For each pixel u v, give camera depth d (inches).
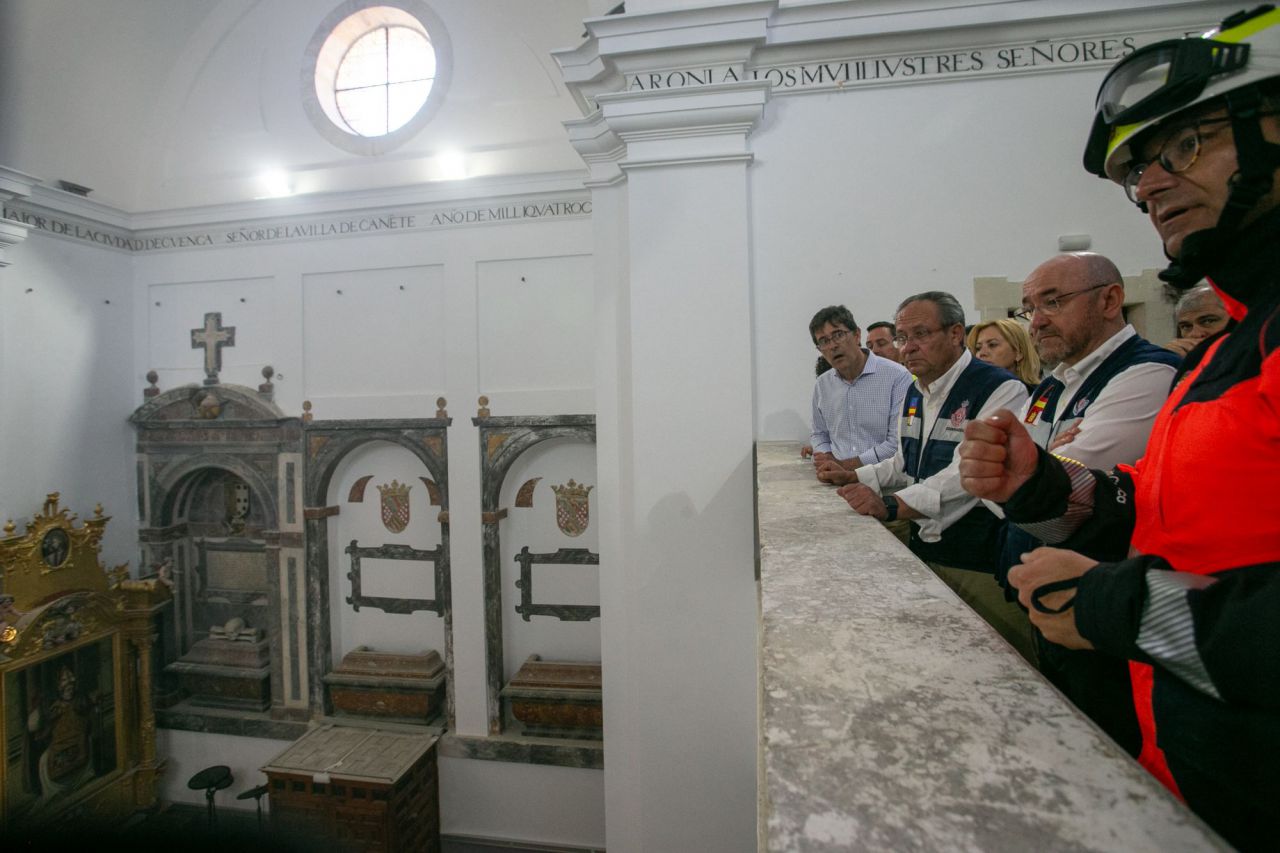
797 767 23.2
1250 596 22.5
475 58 296.7
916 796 21.3
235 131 320.8
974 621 36.3
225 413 314.8
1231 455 29.7
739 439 149.4
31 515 283.6
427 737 283.7
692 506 150.3
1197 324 85.4
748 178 152.0
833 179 150.3
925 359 86.0
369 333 304.8
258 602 328.5
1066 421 61.9
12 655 252.2
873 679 29.7
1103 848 18.5
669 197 151.8
